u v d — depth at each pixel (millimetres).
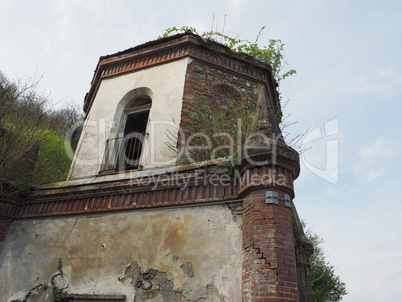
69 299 5422
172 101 7488
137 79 8383
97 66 9484
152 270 5117
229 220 5016
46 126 8555
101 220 5980
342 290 19609
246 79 8836
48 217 6484
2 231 6559
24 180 7027
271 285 3953
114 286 5215
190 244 5078
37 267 5953
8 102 7695
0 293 5953
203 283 4695
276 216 4445
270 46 10320
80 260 5707
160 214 5566
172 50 8508
